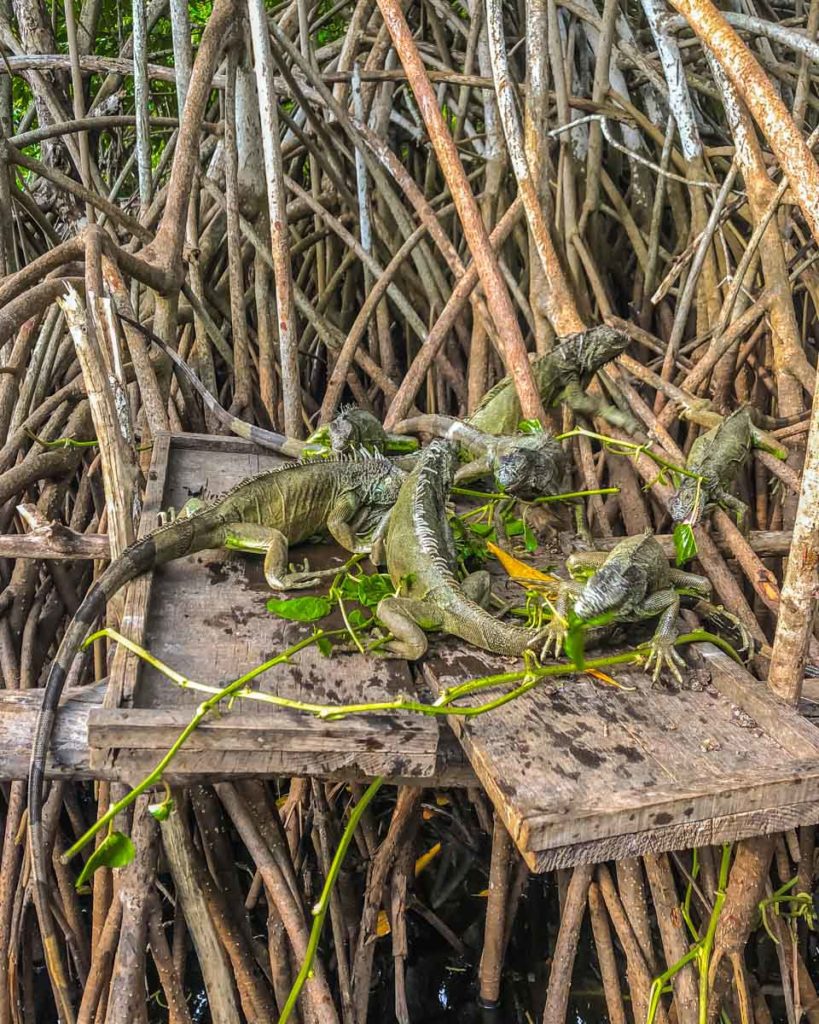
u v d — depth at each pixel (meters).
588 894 3.99
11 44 7.07
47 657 5.00
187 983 4.35
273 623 3.54
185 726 3.21
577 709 3.36
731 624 3.61
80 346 3.76
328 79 6.41
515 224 5.61
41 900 3.36
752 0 6.22
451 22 6.68
